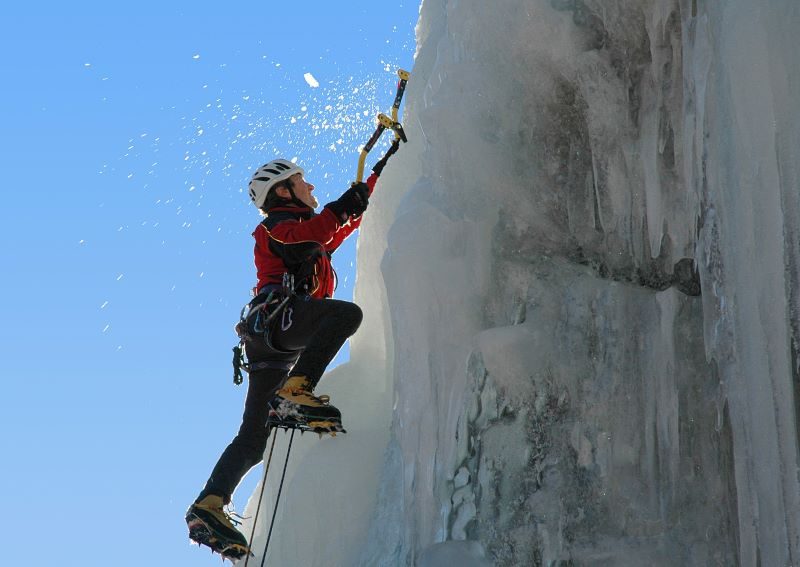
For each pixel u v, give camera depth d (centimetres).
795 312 593
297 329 669
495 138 748
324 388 913
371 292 920
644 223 714
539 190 741
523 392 705
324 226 665
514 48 742
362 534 840
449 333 738
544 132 740
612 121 718
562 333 717
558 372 705
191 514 675
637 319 702
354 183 689
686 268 705
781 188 597
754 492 609
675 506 671
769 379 599
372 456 870
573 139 736
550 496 687
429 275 743
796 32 593
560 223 738
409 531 736
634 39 711
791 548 583
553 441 696
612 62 717
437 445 729
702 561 658
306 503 873
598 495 683
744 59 609
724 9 625
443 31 892
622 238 720
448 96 757
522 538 682
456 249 749
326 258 694
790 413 590
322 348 652
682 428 679
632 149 713
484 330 728
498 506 692
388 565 782
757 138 605
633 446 687
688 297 699
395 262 759
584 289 719
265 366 689
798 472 586
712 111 652
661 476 678
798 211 593
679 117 699
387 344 891
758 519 604
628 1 707
